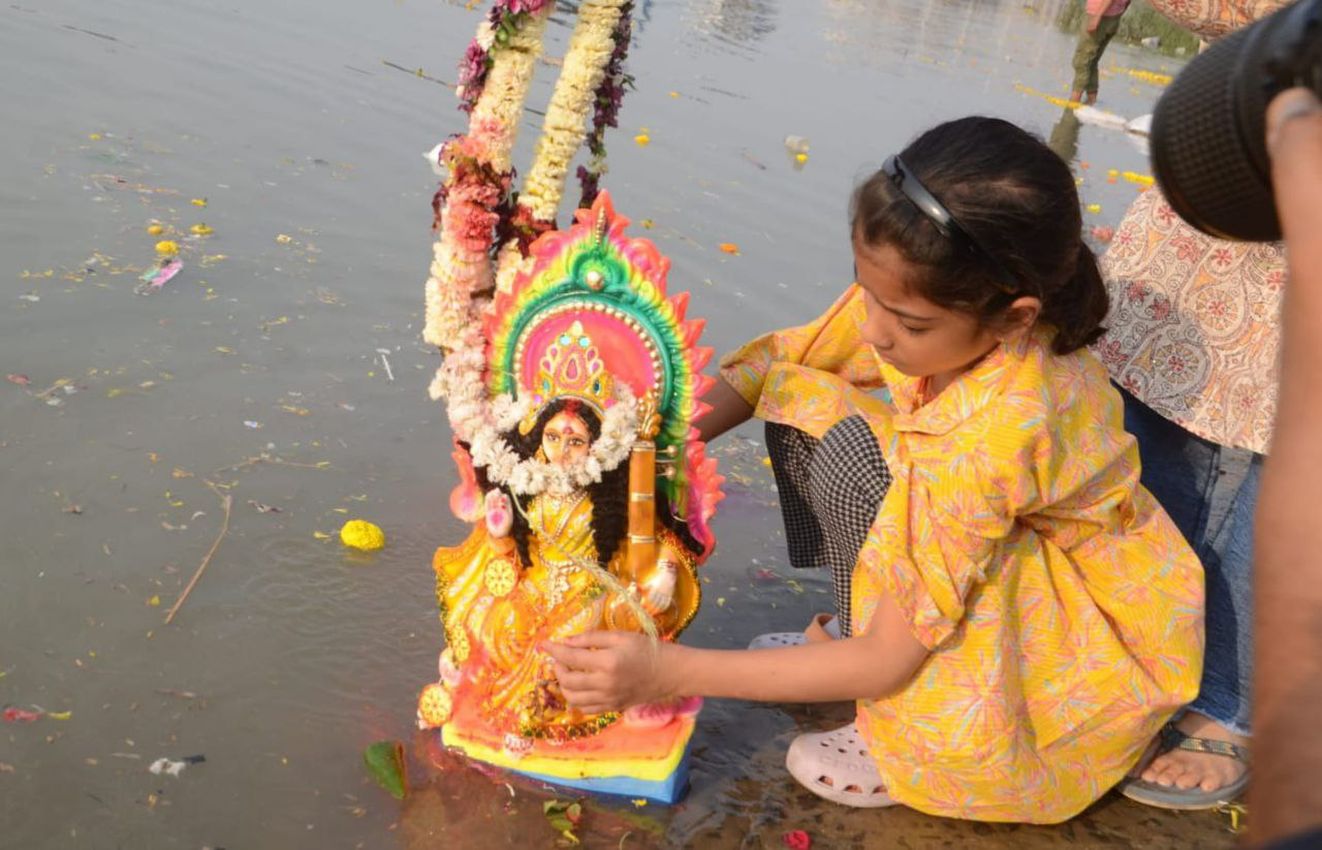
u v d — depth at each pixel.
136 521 2.77
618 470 2.22
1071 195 2.03
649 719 2.30
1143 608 2.36
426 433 3.35
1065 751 2.35
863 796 2.37
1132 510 2.38
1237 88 0.80
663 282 2.19
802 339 2.67
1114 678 2.30
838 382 2.52
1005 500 2.13
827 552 2.60
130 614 2.51
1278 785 0.62
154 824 2.05
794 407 2.52
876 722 2.35
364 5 7.76
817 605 2.99
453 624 2.32
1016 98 9.37
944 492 2.14
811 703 2.70
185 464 3.00
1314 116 0.72
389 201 4.83
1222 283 2.56
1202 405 2.60
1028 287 2.02
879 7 13.05
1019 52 12.02
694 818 2.29
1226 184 0.83
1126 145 8.44
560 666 2.13
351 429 3.29
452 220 2.19
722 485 3.43
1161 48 14.38
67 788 2.09
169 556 2.69
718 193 5.58
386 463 3.18
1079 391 2.26
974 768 2.25
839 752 2.40
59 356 3.32
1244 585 2.52
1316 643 0.63
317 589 2.69
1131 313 2.71
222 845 2.03
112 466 2.93
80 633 2.43
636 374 2.22
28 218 4.04
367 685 2.46
